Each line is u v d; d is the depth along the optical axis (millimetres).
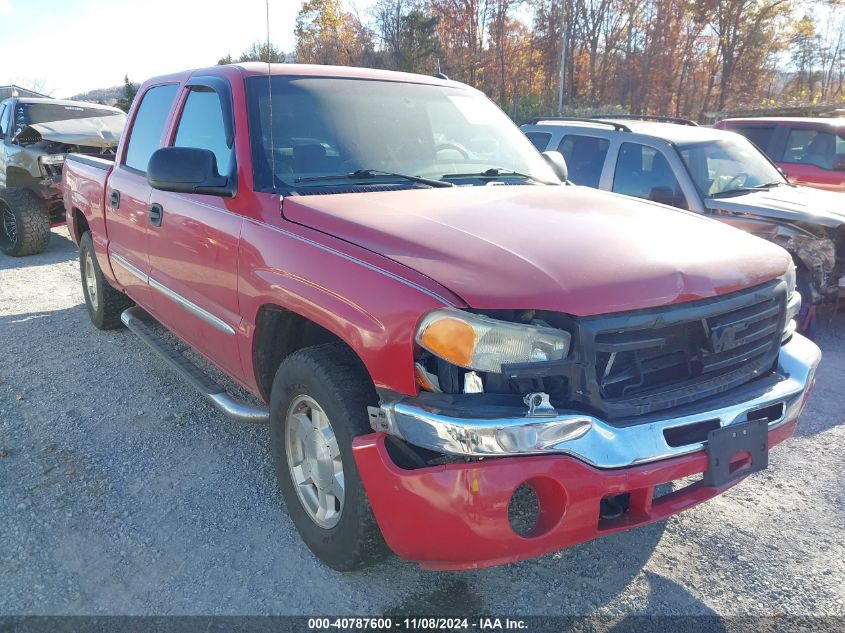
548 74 61750
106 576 2795
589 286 2271
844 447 4023
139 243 4277
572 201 3154
